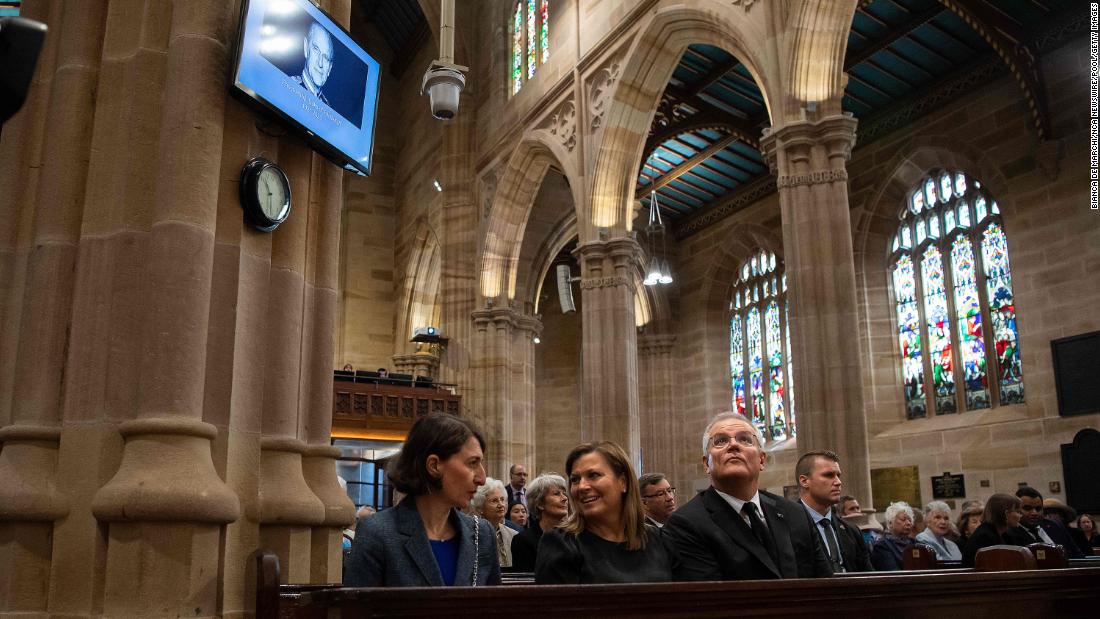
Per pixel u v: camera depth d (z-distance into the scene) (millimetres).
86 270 4598
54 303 4594
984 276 19688
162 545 4078
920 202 21516
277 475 4875
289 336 5129
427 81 10609
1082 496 16578
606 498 3994
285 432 5004
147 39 4855
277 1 5043
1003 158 18828
